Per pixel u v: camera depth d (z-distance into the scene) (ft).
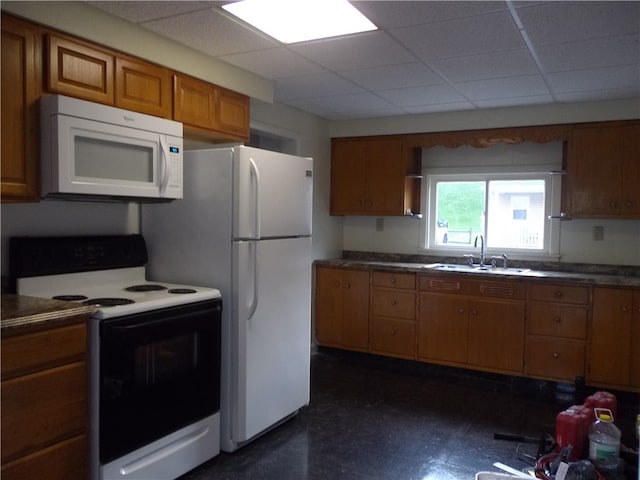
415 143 15.16
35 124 7.02
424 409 11.21
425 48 9.26
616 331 11.84
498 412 11.09
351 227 17.20
